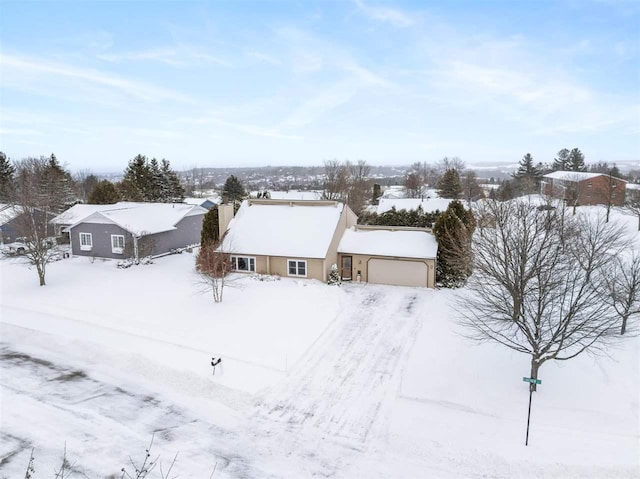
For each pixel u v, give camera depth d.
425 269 27.92
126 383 15.65
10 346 18.73
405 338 19.84
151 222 35.56
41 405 14.02
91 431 12.64
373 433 12.94
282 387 15.49
